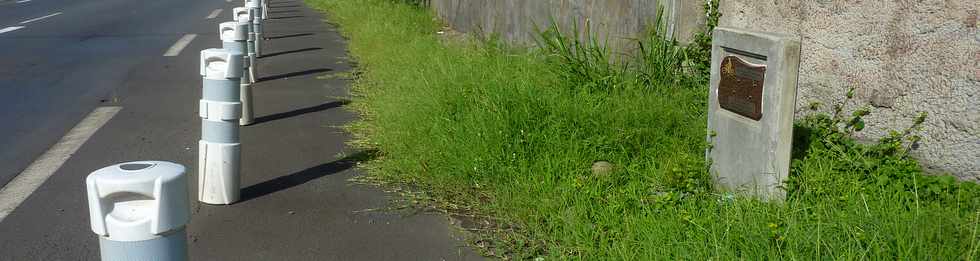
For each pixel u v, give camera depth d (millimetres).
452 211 4469
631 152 5109
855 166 4441
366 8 17984
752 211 3826
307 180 5094
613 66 6895
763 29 5695
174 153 5879
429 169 5066
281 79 9383
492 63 7836
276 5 24266
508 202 4426
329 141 6152
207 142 4531
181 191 2336
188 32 14930
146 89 8609
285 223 4285
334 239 4051
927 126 4422
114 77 9430
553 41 8125
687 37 6594
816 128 4965
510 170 4785
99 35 14211
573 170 4809
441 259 3797
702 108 5855
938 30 4312
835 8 4980
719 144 4559
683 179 4496
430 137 5539
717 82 4562
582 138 5277
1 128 6672
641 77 6527
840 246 3250
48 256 3842
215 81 4477
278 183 5023
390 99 7121
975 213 3682
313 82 9125
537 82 6590
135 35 14289
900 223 3395
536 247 3852
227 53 4453
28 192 4859
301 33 15281
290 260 3785
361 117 7082
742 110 4289
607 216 4008
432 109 6121
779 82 3967
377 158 5570
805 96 5305
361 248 3934
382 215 4414
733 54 4414
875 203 3846
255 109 7484
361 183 5016
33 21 16844
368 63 10430
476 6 12445
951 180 4094
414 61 9023
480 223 4273
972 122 4164
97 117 7105
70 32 14695
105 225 2271
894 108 4625
